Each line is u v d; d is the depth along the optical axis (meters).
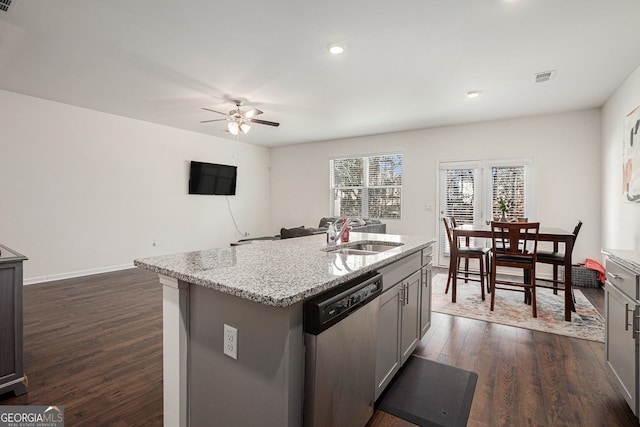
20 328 1.90
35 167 4.30
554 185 4.80
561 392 1.98
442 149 5.65
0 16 2.37
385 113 4.81
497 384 2.07
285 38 2.68
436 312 3.43
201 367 1.40
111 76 3.49
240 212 7.17
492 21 2.42
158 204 5.66
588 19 2.38
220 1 2.20
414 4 2.21
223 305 1.30
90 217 4.83
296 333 1.16
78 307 3.43
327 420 1.28
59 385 2.00
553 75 3.39
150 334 2.76
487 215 5.27
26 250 4.25
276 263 1.63
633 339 1.65
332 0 2.18
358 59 3.04
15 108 4.11
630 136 3.30
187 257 1.78
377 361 1.79
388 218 6.27
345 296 1.35
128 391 1.95
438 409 1.83
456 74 3.38
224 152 6.78
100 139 4.89
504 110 4.64
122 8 2.28
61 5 2.24
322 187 7.05
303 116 5.00
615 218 3.88
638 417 1.61
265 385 1.18
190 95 4.07
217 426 1.34
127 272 5.02
